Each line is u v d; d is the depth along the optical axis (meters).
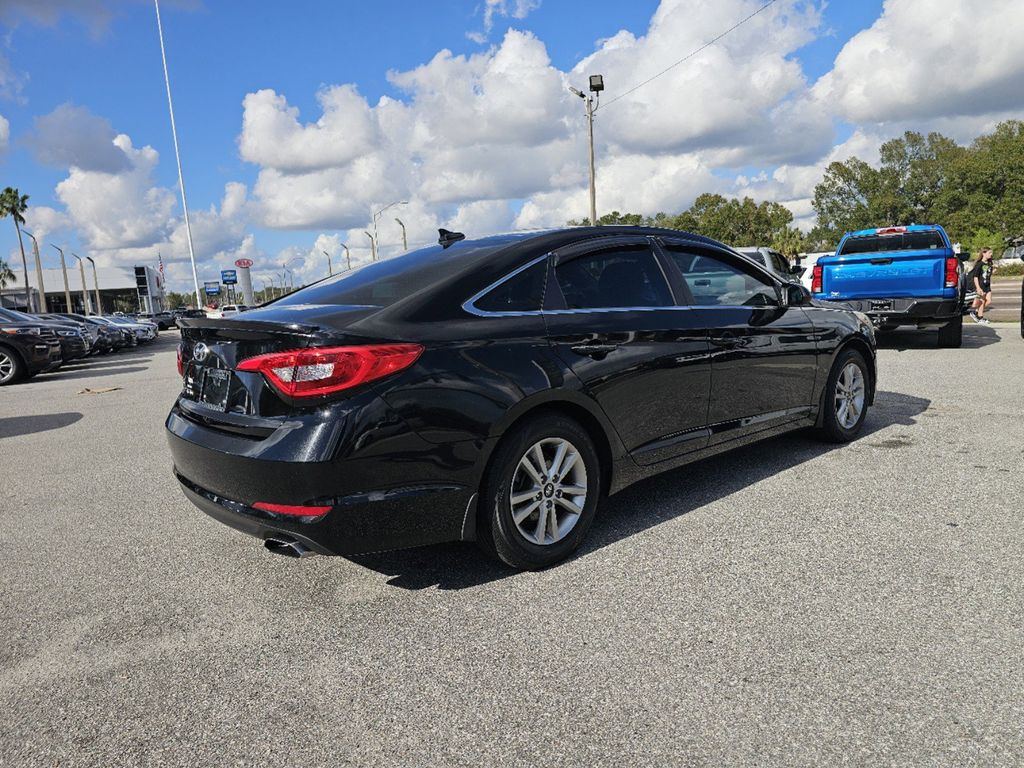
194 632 2.75
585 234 3.58
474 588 3.01
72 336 15.72
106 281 92.12
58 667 2.53
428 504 2.77
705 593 2.85
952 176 85.75
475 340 2.91
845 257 10.19
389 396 2.65
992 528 3.36
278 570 3.31
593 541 3.44
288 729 2.12
